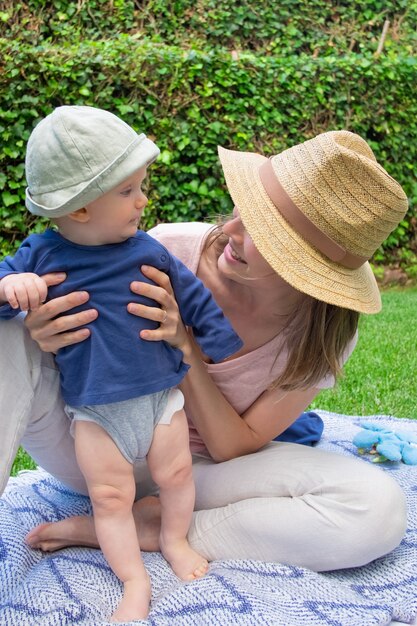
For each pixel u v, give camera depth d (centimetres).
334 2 830
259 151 682
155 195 633
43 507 236
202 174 655
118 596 190
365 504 199
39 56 573
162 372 194
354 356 472
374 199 197
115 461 190
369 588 202
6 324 187
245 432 225
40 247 187
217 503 219
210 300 206
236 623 172
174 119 638
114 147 179
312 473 205
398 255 786
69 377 189
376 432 298
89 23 723
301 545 202
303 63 695
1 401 185
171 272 199
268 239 196
